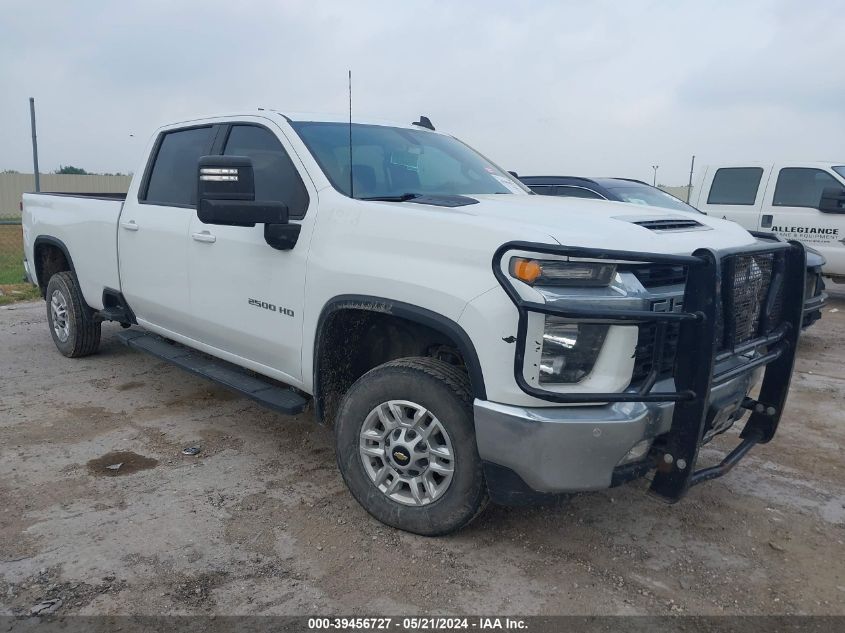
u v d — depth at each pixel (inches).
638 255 107.9
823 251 379.2
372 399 134.0
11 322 322.3
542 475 112.5
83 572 120.7
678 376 112.1
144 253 198.1
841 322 360.2
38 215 258.8
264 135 165.8
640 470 118.1
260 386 163.6
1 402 208.5
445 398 124.1
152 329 209.2
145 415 199.3
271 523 138.9
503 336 111.8
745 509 149.9
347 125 169.0
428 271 121.8
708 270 107.5
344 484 157.2
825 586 122.1
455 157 182.4
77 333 247.9
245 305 162.7
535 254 109.2
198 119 189.9
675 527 141.4
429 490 130.3
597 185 341.1
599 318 107.5
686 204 346.6
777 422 143.3
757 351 136.7
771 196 398.6
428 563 125.6
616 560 128.8
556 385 112.0
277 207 140.7
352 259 134.3
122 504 145.6
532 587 119.6
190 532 134.9
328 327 142.6
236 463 167.8
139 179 206.8
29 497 147.9
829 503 153.7
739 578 124.1
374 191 152.2
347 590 117.5
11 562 123.3
